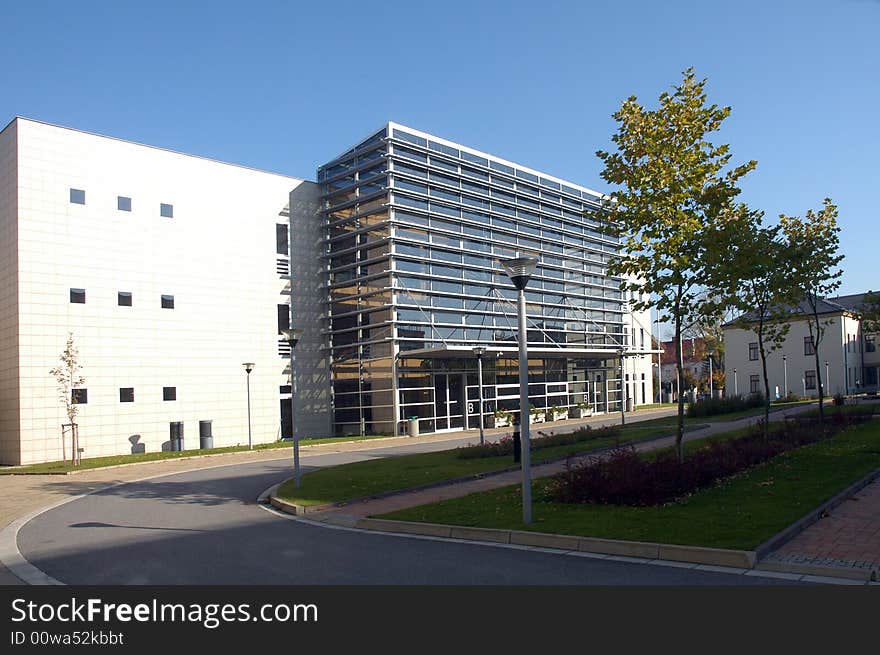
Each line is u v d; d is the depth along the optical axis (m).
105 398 29.02
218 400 33.00
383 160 35.56
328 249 38.75
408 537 10.27
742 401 39.41
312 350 37.50
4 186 28.08
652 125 13.73
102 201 29.59
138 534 11.27
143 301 30.61
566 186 49.03
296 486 15.73
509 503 12.04
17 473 22.94
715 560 7.93
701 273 13.49
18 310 26.84
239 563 8.85
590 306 49.34
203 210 33.28
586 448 21.28
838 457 16.06
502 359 41.28
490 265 41.03
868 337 60.31
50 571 8.80
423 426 35.97
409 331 35.59
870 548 8.14
